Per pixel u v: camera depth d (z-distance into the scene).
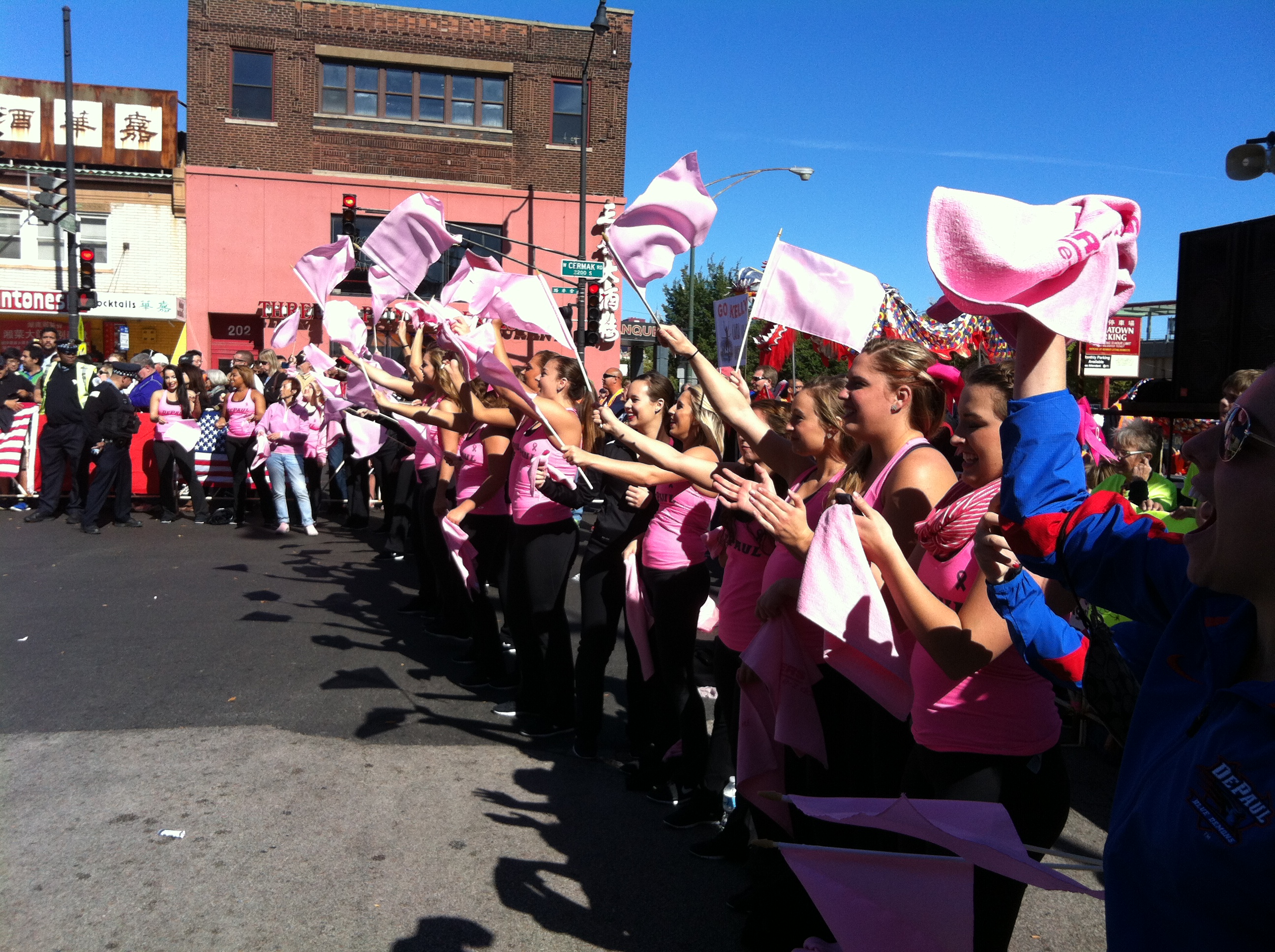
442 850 3.44
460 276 5.38
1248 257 6.27
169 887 3.11
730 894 3.19
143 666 5.52
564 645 4.68
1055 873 1.48
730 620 3.37
